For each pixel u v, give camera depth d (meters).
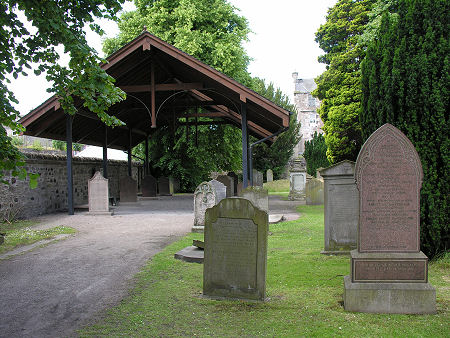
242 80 27.67
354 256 4.92
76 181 20.11
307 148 40.97
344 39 26.34
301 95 57.72
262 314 4.81
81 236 10.85
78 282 6.41
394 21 8.08
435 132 6.80
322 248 8.71
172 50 14.70
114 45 27.16
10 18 5.39
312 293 5.55
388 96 7.20
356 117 23.22
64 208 18.44
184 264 7.39
